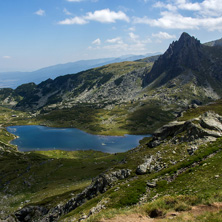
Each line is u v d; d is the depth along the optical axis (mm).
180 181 35688
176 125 74875
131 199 35719
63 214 54406
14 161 163875
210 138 56250
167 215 21625
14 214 66875
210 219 17328
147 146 77188
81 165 143750
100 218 24719
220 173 31422
